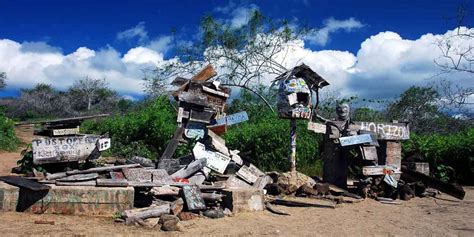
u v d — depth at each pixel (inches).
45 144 375.2
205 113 430.3
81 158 385.7
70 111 1782.7
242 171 410.3
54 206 300.8
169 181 356.8
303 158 591.8
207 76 441.7
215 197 339.3
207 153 411.2
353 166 573.9
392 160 470.0
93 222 283.9
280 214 339.3
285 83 452.4
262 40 957.2
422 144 602.2
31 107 1765.5
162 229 273.6
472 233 292.8
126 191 309.4
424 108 946.7
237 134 609.9
